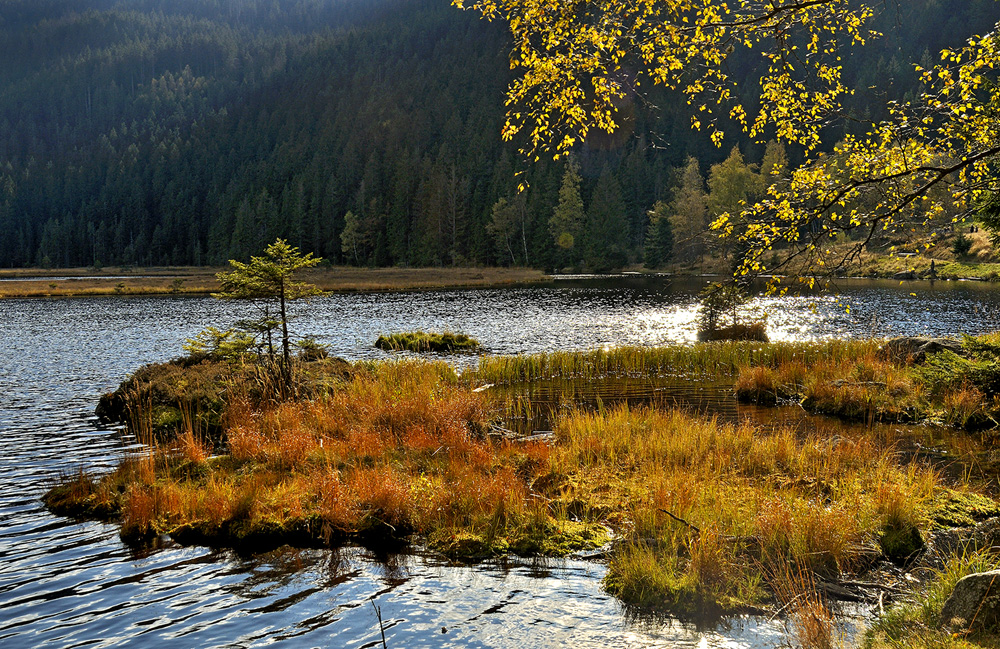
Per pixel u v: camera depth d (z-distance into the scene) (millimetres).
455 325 36906
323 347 17875
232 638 5973
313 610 6469
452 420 13367
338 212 146500
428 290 70250
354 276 95125
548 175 120312
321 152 181000
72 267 170750
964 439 12430
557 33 7309
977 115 7922
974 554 6602
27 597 6801
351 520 8430
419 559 7668
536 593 6746
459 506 8945
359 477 9523
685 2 7414
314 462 10875
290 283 16234
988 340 14594
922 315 36438
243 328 16234
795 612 6047
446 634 5965
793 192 8227
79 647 5859
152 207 193375
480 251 118938
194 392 15578
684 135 136250
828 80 8359
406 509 8750
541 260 110125
